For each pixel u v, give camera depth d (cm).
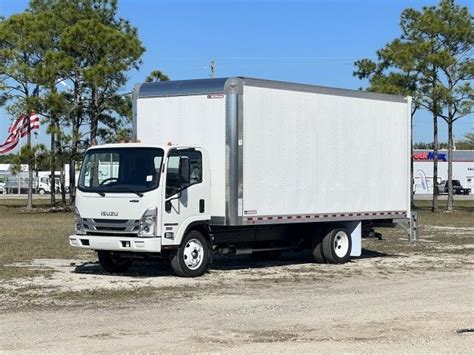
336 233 1967
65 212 4797
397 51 4900
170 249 1614
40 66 4494
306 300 1352
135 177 1592
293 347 949
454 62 4781
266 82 1739
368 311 1230
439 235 2973
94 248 1611
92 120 4644
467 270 1841
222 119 1681
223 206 1678
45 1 5303
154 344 972
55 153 4581
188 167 1594
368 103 2017
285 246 1927
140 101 1798
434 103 4891
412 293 1445
